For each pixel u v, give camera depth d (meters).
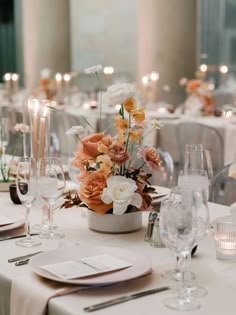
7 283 1.64
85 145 2.10
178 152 5.59
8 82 9.95
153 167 2.10
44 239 2.03
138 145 2.22
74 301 1.47
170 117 6.55
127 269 1.64
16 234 2.10
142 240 2.03
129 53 11.86
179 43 9.09
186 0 9.02
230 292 1.53
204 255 1.85
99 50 12.32
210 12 10.72
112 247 1.82
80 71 12.65
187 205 1.45
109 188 2.02
